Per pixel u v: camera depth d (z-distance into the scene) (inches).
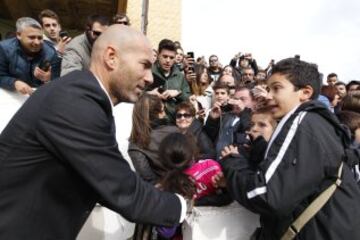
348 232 57.9
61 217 47.1
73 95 45.6
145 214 47.9
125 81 49.6
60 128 44.4
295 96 65.3
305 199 59.5
